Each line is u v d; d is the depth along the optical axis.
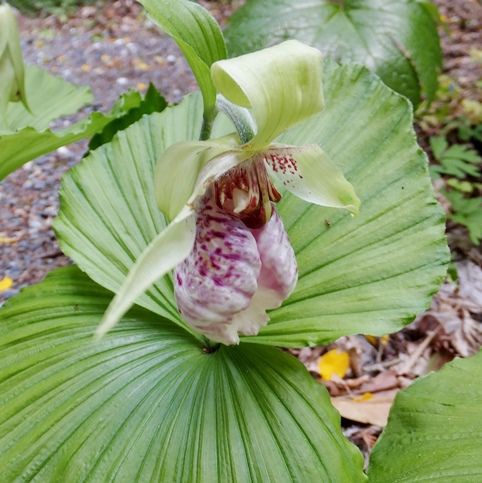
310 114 0.16
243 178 0.19
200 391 0.23
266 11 0.42
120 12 0.87
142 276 0.16
